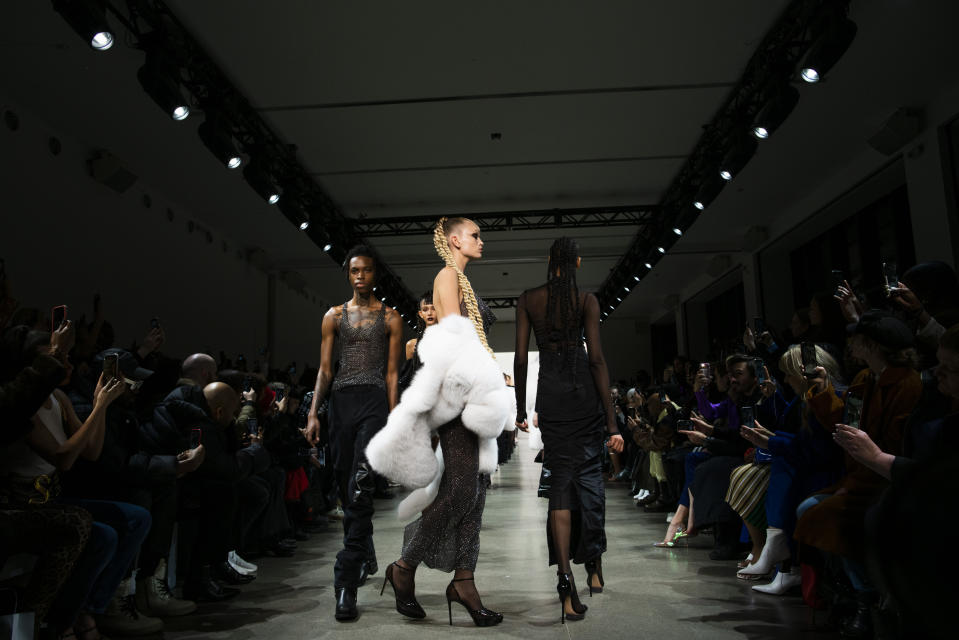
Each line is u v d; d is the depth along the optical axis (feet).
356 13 17.37
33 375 6.41
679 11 17.58
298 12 17.29
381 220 32.99
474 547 8.39
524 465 40.88
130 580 8.25
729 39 18.97
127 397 9.36
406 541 8.84
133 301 25.95
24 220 20.22
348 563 8.80
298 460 15.33
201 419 9.44
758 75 19.97
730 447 12.99
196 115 21.75
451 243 9.26
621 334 65.72
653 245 33.78
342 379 9.62
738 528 12.49
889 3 17.07
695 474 13.25
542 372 9.05
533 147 25.73
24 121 20.49
